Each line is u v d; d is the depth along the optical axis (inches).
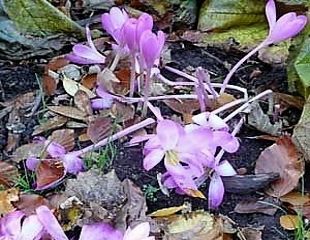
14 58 38.3
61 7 42.6
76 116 33.3
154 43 30.2
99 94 33.4
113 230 25.8
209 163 28.6
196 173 28.5
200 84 32.6
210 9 40.2
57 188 29.8
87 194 28.7
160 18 42.1
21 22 38.2
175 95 33.9
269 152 30.6
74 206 28.1
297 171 30.0
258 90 35.7
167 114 33.5
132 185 29.3
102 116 32.6
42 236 25.9
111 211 28.0
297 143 30.5
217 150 31.6
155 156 28.2
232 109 33.6
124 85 33.8
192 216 28.1
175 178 28.3
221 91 33.8
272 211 29.2
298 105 34.2
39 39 38.5
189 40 39.6
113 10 33.2
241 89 33.5
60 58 37.0
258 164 30.6
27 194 29.2
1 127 33.4
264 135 32.7
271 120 33.3
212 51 38.9
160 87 34.5
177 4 41.8
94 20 41.6
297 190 30.2
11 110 34.3
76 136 32.4
